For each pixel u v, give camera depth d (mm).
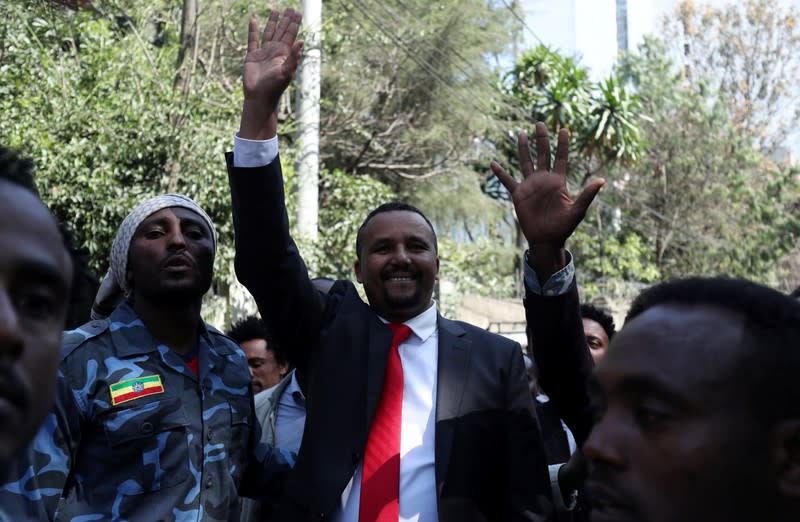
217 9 11406
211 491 2623
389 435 2668
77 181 7938
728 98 27750
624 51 25969
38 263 864
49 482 2287
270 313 2760
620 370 1003
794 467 960
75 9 9461
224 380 2816
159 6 10188
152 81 8727
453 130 16766
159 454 2533
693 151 24219
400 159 16453
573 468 2686
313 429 2697
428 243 2949
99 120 8133
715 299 1013
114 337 2645
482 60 17656
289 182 9758
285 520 2619
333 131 15023
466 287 14398
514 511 2645
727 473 950
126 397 2549
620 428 991
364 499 2588
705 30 27781
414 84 16312
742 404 959
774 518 962
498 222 18719
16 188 905
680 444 956
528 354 4320
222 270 8984
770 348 967
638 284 21703
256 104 2688
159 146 8406
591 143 18750
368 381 2729
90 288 1445
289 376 3721
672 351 979
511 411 2768
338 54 13742
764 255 24391
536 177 2602
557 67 18750
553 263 2562
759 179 25781
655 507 958
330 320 2900
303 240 9664
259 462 2902
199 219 2879
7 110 7941
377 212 3014
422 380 2785
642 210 24328
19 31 8297
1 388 766
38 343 858
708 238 24078
